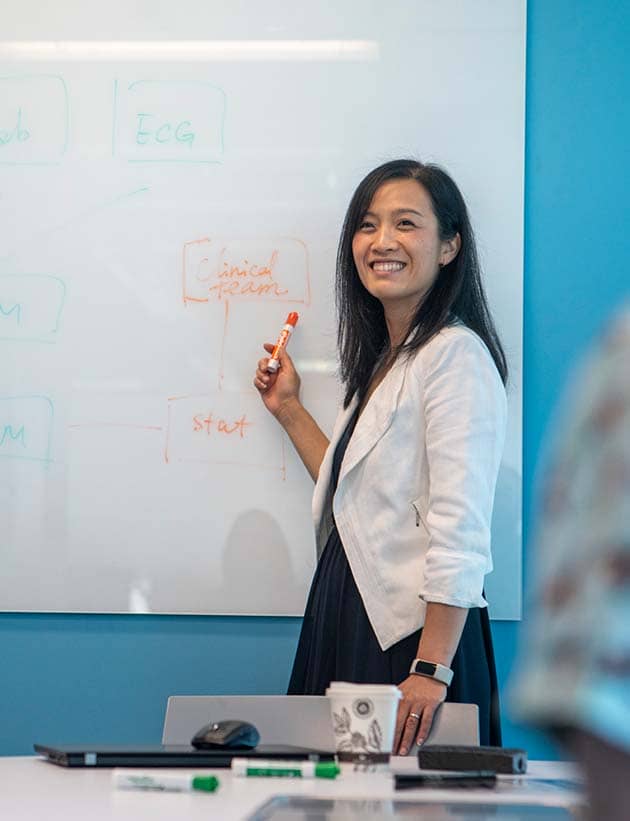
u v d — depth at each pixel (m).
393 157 3.18
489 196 3.16
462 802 1.31
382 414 2.68
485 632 2.73
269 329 3.20
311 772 1.53
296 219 3.20
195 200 3.21
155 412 3.18
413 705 2.41
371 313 2.95
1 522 3.17
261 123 3.21
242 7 3.22
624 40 3.18
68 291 3.21
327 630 2.69
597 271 3.16
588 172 3.18
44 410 3.19
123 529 3.16
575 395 0.67
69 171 3.23
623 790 0.60
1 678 3.16
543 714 0.62
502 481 3.11
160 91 3.23
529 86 3.20
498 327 3.14
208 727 1.71
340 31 3.20
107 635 3.16
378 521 2.65
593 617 0.61
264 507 3.16
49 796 1.33
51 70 3.24
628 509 0.62
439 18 3.18
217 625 3.16
